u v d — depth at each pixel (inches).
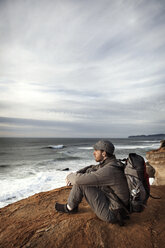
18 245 68.6
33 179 490.6
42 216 94.3
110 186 73.2
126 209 72.8
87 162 850.1
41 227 80.8
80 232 75.0
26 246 67.5
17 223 88.1
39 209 104.9
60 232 75.6
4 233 79.0
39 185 426.3
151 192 145.9
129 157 71.7
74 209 91.8
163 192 147.3
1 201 320.2
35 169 677.9
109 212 75.8
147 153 273.9
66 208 92.3
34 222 87.7
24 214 98.9
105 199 77.0
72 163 824.9
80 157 1066.1
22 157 1135.6
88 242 69.2
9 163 857.5
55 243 69.1
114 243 69.0
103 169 71.4
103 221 82.8
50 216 93.4
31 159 1017.5
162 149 268.1
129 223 83.9
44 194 133.8
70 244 68.3
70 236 72.7
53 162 868.0
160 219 91.6
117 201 72.9
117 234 74.2
